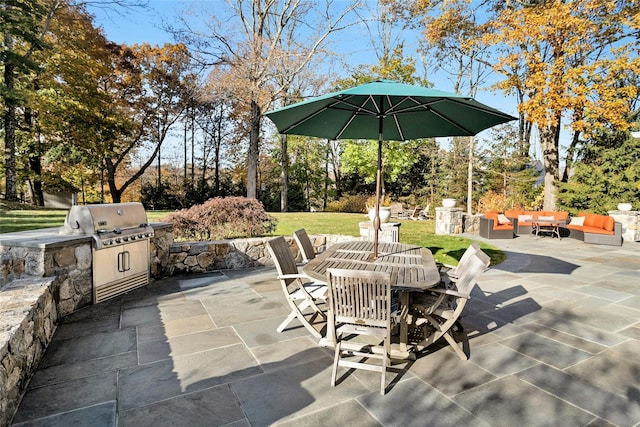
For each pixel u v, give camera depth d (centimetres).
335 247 403
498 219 977
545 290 487
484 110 311
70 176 1766
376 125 430
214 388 238
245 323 355
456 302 323
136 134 1764
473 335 334
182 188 2039
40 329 282
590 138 1205
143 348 297
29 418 203
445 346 310
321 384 245
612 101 998
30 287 306
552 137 1234
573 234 969
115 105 1586
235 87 1302
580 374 261
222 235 695
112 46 1530
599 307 416
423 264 318
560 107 1030
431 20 1328
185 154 2155
